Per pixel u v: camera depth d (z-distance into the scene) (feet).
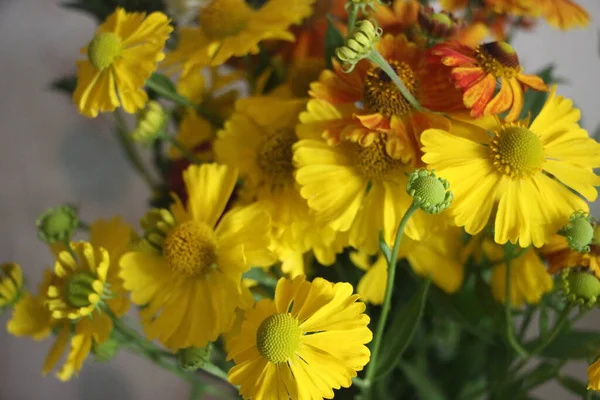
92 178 2.49
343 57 1.49
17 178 2.45
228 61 1.79
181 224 1.57
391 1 1.67
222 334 1.61
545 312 1.58
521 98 1.53
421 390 1.74
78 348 1.57
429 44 1.61
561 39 2.07
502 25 1.71
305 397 1.44
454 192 1.49
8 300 1.69
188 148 1.75
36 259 2.54
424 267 1.61
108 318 1.56
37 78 2.34
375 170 1.55
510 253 1.54
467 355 1.79
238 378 1.46
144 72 1.58
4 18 2.27
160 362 1.70
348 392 1.69
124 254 1.58
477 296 1.62
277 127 1.62
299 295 1.47
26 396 2.59
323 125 1.55
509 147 1.50
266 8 1.67
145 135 1.67
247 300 1.53
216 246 1.56
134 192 2.53
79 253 1.58
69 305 1.56
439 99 1.54
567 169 1.51
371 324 1.67
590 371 1.44
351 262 1.68
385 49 1.57
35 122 2.40
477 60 1.53
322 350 1.45
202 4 1.74
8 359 2.56
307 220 1.58
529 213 1.50
